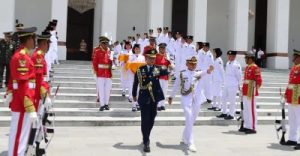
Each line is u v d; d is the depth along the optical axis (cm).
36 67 721
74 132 1066
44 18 2636
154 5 2452
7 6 2134
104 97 1291
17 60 599
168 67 1337
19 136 615
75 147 873
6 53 1428
